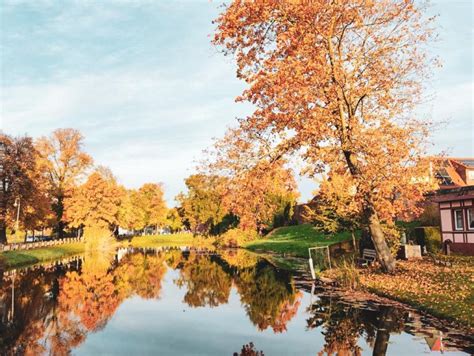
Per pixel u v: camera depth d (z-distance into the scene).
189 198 74.94
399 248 24.14
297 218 60.69
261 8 15.52
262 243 51.88
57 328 13.12
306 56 15.38
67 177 56.31
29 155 43.56
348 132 16.09
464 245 24.58
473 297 12.62
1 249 38.09
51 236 73.81
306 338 10.97
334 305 14.64
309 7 15.04
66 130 55.44
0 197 40.53
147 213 94.56
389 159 15.05
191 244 72.81
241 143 16.80
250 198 16.67
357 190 16.72
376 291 15.98
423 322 11.66
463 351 9.07
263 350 10.13
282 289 19.25
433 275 16.89
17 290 20.98
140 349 10.65
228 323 13.35
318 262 27.20
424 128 15.87
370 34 17.23
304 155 15.95
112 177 78.12
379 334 10.71
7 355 10.31
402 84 16.94
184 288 21.28
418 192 15.66
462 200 24.88
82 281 24.44
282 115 15.41
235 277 24.77
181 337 11.77
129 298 18.59
